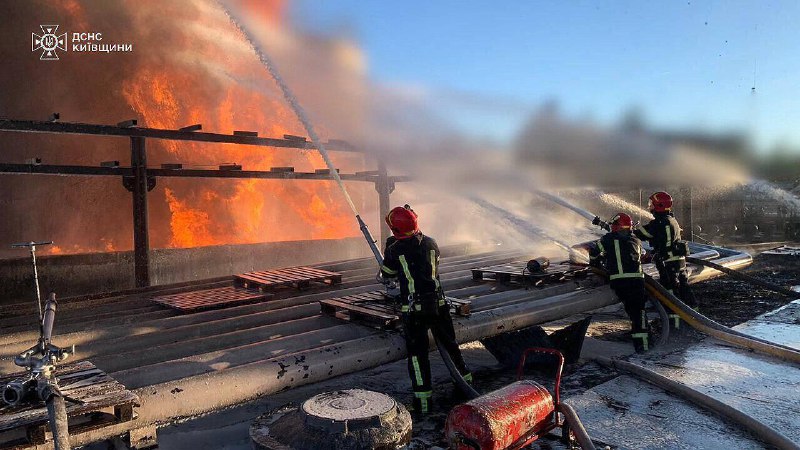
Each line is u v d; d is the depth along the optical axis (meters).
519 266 6.92
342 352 3.88
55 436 2.15
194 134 7.28
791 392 4.11
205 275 8.24
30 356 2.37
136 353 3.78
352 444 2.79
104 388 2.77
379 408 3.04
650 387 4.28
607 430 3.47
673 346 5.48
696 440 3.32
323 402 3.13
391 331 4.33
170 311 5.16
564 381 4.48
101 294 5.96
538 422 2.98
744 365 4.78
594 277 6.62
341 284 6.52
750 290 8.41
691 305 6.33
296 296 5.77
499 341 5.00
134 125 6.69
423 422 3.69
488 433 2.67
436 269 3.99
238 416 3.94
